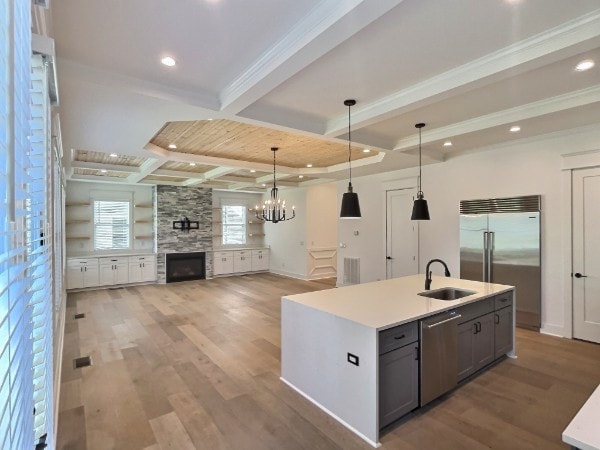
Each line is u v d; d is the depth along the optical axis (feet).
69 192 26.11
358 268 24.32
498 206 16.48
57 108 9.89
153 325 16.78
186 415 8.85
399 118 12.94
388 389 8.09
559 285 14.71
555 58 7.62
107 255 26.40
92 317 18.25
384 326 7.89
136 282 27.58
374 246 23.13
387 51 8.07
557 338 14.43
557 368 11.51
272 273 34.32
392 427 8.27
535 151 15.31
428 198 19.63
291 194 32.09
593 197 13.82
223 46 7.80
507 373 11.15
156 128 12.42
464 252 17.76
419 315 8.77
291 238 32.17
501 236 16.39
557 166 14.69
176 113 10.83
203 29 7.13
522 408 9.08
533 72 9.16
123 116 11.09
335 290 11.82
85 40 7.48
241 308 20.15
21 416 3.10
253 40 7.57
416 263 20.35
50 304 6.50
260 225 35.73
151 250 29.45
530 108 11.65
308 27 6.78
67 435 8.00
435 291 11.90
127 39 7.46
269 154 18.98
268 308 20.15
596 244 13.78
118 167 21.12
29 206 4.11
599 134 13.41
